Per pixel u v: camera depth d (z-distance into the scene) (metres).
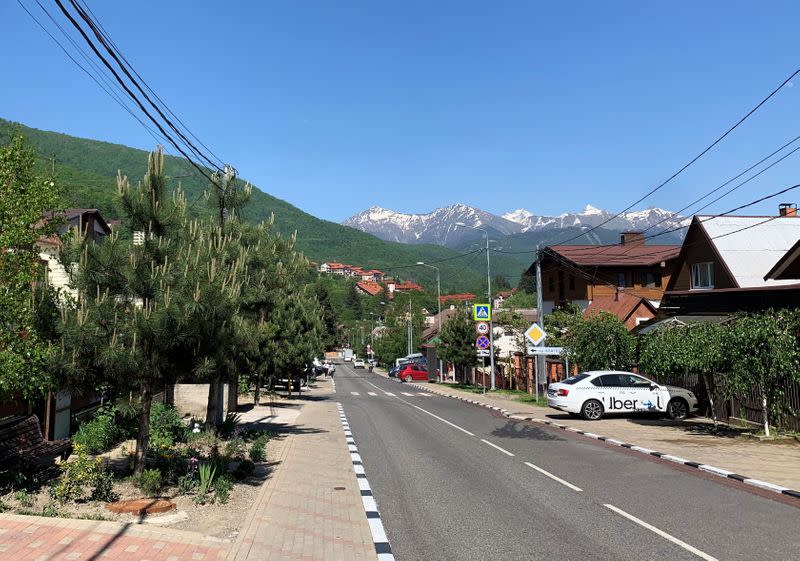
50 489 8.69
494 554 6.81
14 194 8.92
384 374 79.19
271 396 32.59
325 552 6.80
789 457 13.13
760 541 7.25
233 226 16.34
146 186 9.55
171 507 8.20
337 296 174.00
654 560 6.58
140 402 9.17
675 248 46.62
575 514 8.56
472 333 44.12
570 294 46.41
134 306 9.11
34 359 8.37
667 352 17.84
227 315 9.38
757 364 15.08
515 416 23.34
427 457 13.64
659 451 13.98
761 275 27.58
